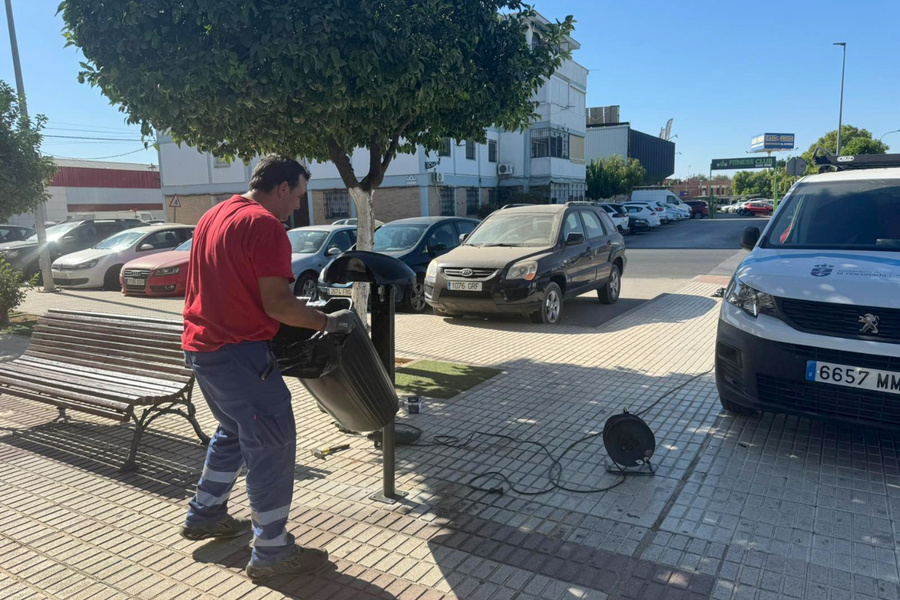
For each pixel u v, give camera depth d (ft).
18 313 34.73
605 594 8.73
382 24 14.30
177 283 41.34
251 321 8.70
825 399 12.48
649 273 51.08
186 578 9.39
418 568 9.48
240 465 10.37
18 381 14.98
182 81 13.48
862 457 13.06
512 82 17.80
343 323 9.20
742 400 13.88
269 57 13.57
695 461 13.01
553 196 119.34
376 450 14.17
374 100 14.71
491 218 32.22
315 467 13.26
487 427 15.26
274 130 15.35
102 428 15.97
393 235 35.65
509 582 9.07
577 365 20.85
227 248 8.49
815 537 10.03
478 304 27.43
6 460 13.94
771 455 13.21
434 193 95.40
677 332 26.09
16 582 9.32
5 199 30.27
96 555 10.04
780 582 8.90
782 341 12.79
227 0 13.01
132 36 13.46
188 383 13.67
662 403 16.71
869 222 15.14
